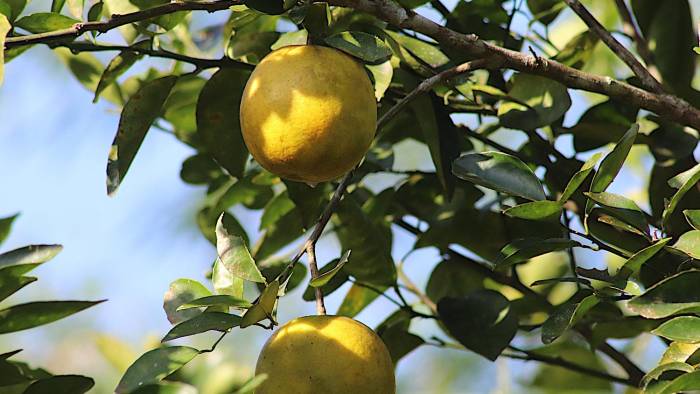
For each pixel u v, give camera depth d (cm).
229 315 217
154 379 215
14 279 224
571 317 219
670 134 237
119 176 229
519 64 224
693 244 216
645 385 216
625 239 237
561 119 239
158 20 231
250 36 231
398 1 233
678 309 213
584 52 238
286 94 217
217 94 233
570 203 239
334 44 221
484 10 238
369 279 238
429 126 231
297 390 215
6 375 226
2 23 218
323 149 217
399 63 233
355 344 216
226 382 216
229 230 222
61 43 229
